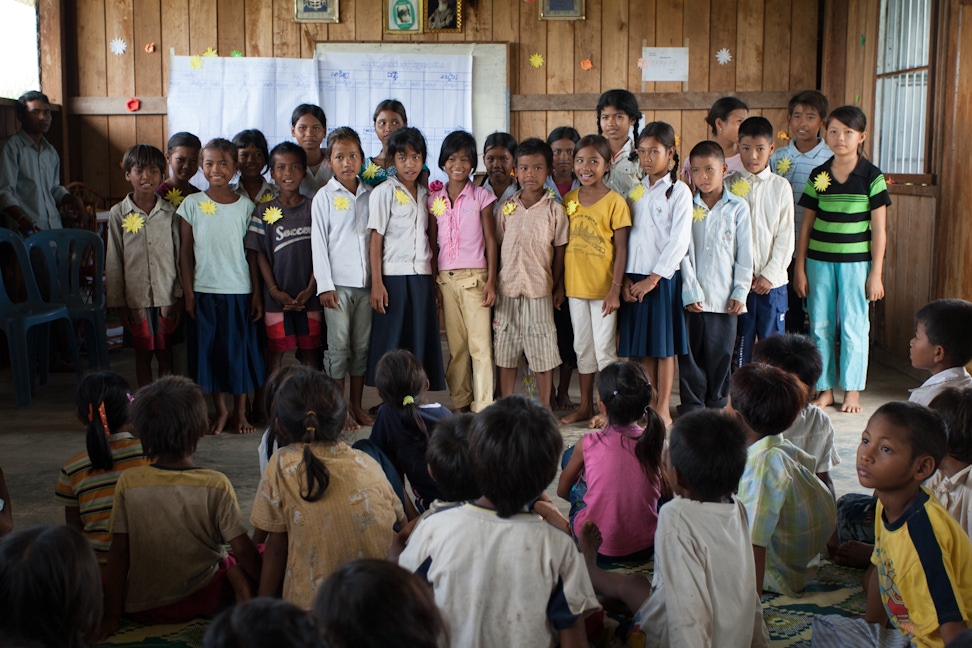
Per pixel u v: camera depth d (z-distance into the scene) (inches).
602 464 107.0
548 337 165.8
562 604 72.6
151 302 167.6
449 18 262.5
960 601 73.8
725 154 184.4
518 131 268.2
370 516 87.8
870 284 176.9
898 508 79.4
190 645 91.3
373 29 263.6
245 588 95.5
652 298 163.6
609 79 265.0
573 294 164.6
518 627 71.4
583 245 162.7
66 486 99.9
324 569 86.1
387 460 105.7
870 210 176.1
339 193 161.5
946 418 89.2
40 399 189.0
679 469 82.3
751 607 82.4
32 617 57.5
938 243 193.2
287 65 263.9
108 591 92.0
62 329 215.2
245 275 163.2
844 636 83.7
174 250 168.1
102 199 257.8
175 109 265.0
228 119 265.6
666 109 265.3
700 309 166.6
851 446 156.5
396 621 47.5
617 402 106.7
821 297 179.9
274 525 87.6
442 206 162.6
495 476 71.4
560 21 263.0
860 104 245.1
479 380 166.2
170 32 264.5
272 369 171.2
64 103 262.8
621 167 171.9
